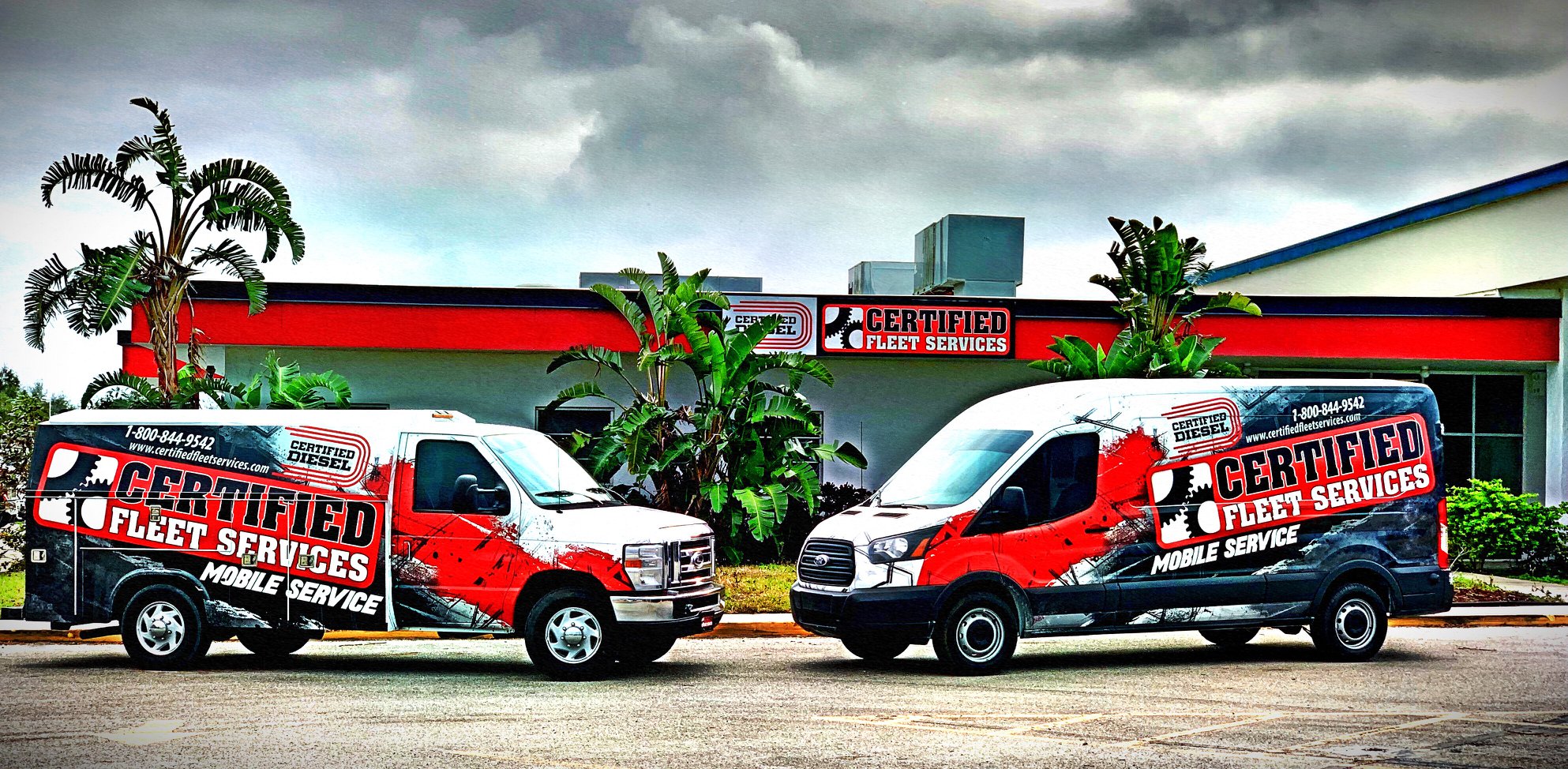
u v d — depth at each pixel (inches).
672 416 772.6
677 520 446.3
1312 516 472.7
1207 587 458.6
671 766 302.4
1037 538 442.9
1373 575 483.2
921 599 431.2
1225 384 470.0
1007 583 438.9
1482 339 855.7
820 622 444.1
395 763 304.3
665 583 426.0
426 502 434.6
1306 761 307.9
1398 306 849.5
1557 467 869.2
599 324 814.5
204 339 780.0
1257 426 470.9
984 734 338.6
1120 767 300.8
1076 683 423.2
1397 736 336.8
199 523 441.1
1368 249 1060.5
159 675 434.3
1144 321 821.2
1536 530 764.0
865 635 431.2
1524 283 877.8
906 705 381.1
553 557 427.2
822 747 323.0
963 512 438.6
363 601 432.1
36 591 444.1
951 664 437.4
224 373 813.9
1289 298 844.0
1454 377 897.5
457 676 437.4
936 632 436.8
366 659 478.3
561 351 810.8
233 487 440.8
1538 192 863.1
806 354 828.6
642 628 422.3
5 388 794.2
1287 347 845.8
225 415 447.5
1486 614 604.4
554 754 314.5
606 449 751.1
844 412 877.8
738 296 824.9
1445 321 853.2
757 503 724.7
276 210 753.6
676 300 769.6
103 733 337.7
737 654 495.8
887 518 442.0
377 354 831.1
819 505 815.1
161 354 727.7
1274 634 564.7
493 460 436.8
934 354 831.7
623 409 794.2
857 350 829.8
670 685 417.4
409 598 430.9
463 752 317.1
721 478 770.8
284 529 437.1
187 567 441.1
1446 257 960.9
